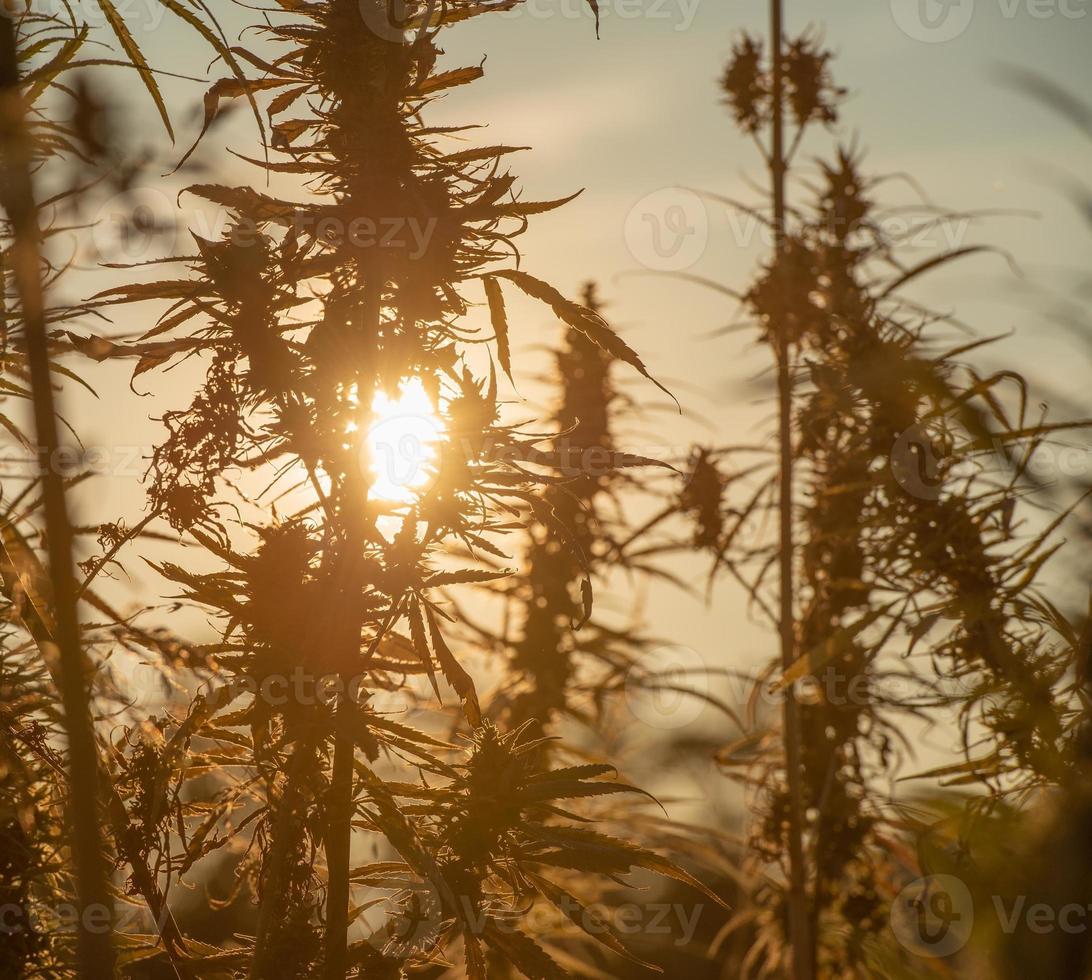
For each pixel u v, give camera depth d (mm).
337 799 2311
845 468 3818
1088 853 1444
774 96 4191
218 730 2408
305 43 2426
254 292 2275
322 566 2334
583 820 2357
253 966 2225
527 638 4961
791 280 4004
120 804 2371
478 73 2436
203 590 2281
